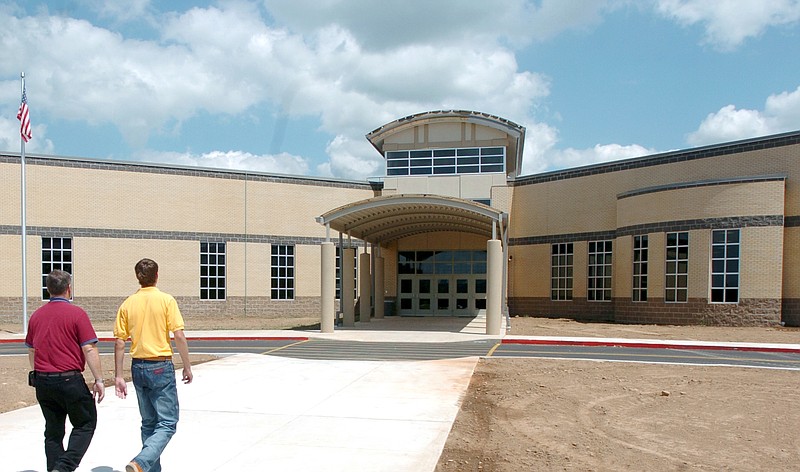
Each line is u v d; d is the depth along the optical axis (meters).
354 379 11.88
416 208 23.14
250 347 18.02
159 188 29.72
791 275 23.61
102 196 28.67
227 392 10.50
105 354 16.97
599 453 7.19
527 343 19.02
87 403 5.90
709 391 11.01
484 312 32.03
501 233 23.59
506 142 33.75
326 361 14.59
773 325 23.14
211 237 30.53
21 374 13.03
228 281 30.72
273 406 9.37
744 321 23.56
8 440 7.44
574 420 8.80
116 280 28.69
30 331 5.86
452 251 32.59
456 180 33.06
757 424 8.62
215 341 19.91
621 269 27.75
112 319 28.47
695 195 24.81
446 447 7.29
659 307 25.70
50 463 5.86
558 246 31.30
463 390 10.75
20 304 27.12
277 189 31.91
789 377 12.55
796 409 9.57
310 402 9.66
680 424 8.61
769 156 24.47
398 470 6.34
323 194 32.78
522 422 8.62
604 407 9.66
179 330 6.00
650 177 28.00
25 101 23.36
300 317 31.64
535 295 31.92
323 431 7.88
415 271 32.88
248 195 31.36
